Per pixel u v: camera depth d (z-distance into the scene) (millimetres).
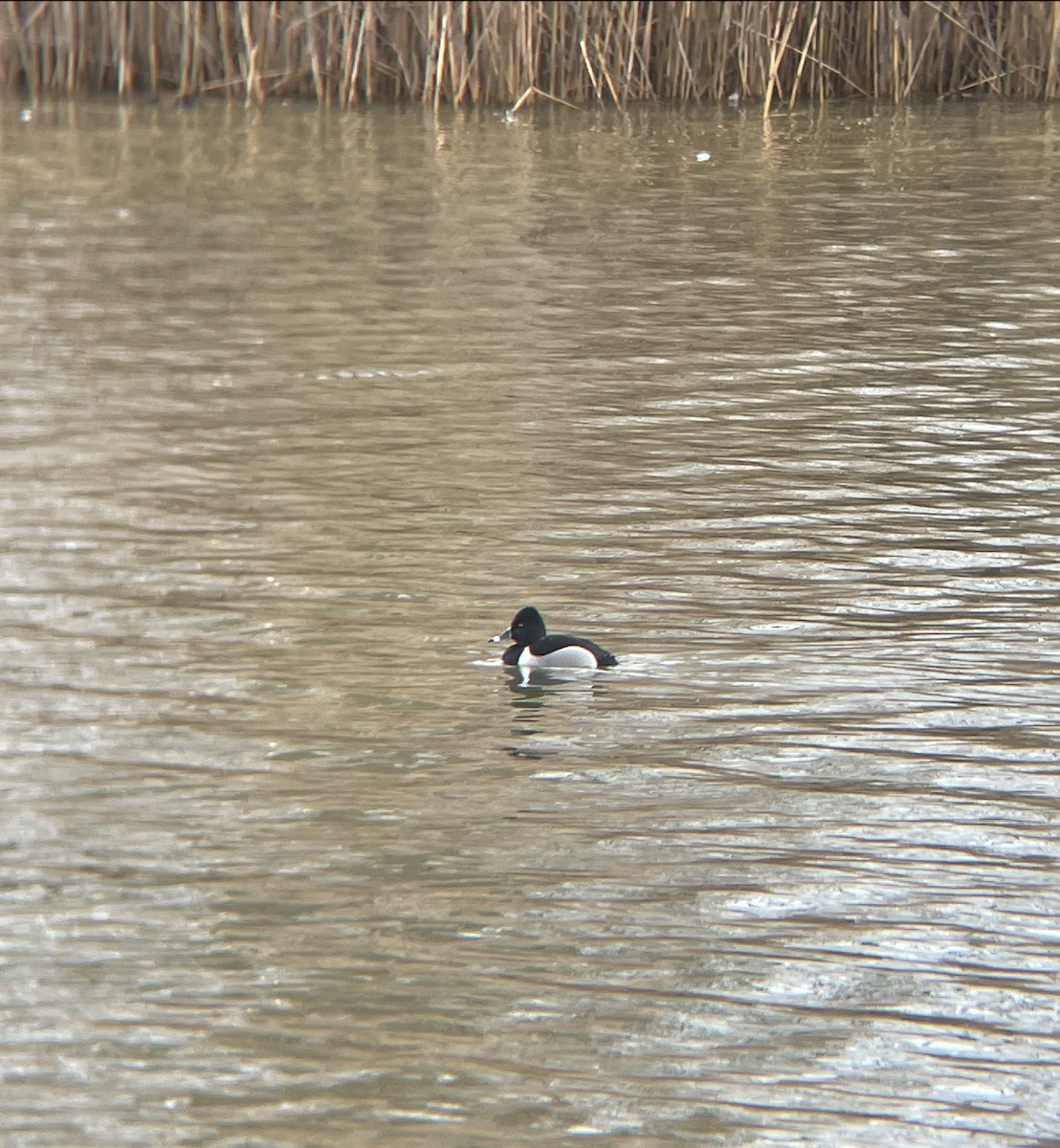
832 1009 9016
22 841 10953
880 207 32406
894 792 11453
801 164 36219
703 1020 8930
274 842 10930
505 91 42531
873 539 16500
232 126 40281
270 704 13023
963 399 21156
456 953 9625
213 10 43094
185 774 11891
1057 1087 8336
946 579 15461
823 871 10445
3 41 43375
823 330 24453
